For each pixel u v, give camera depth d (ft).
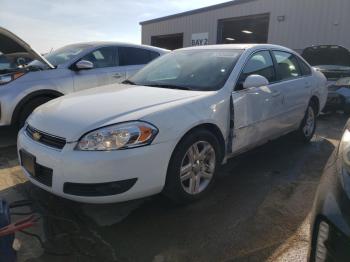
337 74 24.79
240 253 8.19
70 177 8.66
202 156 10.57
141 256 8.07
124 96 10.77
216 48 13.78
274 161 14.44
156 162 9.07
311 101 16.92
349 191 5.47
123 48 20.93
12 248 6.61
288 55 15.66
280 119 14.08
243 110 11.76
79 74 18.48
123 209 10.19
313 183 12.20
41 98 17.07
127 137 8.69
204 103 10.50
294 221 9.61
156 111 9.41
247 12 52.90
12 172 12.92
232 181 12.29
